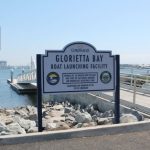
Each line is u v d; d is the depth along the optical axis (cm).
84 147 525
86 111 1243
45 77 658
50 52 660
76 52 680
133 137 587
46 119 1085
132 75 1435
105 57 703
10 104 2341
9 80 4800
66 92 675
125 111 985
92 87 696
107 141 560
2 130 720
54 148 519
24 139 546
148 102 1042
